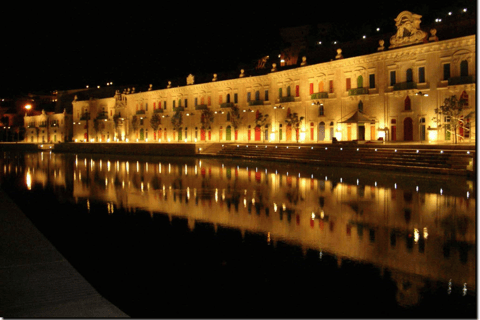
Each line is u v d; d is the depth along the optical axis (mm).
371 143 36125
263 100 53688
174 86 70500
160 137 70625
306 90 47594
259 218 13047
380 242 9836
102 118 82750
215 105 60719
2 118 106062
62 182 25172
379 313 5957
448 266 7977
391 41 39031
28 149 86375
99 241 10656
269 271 7902
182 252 9398
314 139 46844
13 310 5688
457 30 36281
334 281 7270
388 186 19859
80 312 5641
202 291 7012
